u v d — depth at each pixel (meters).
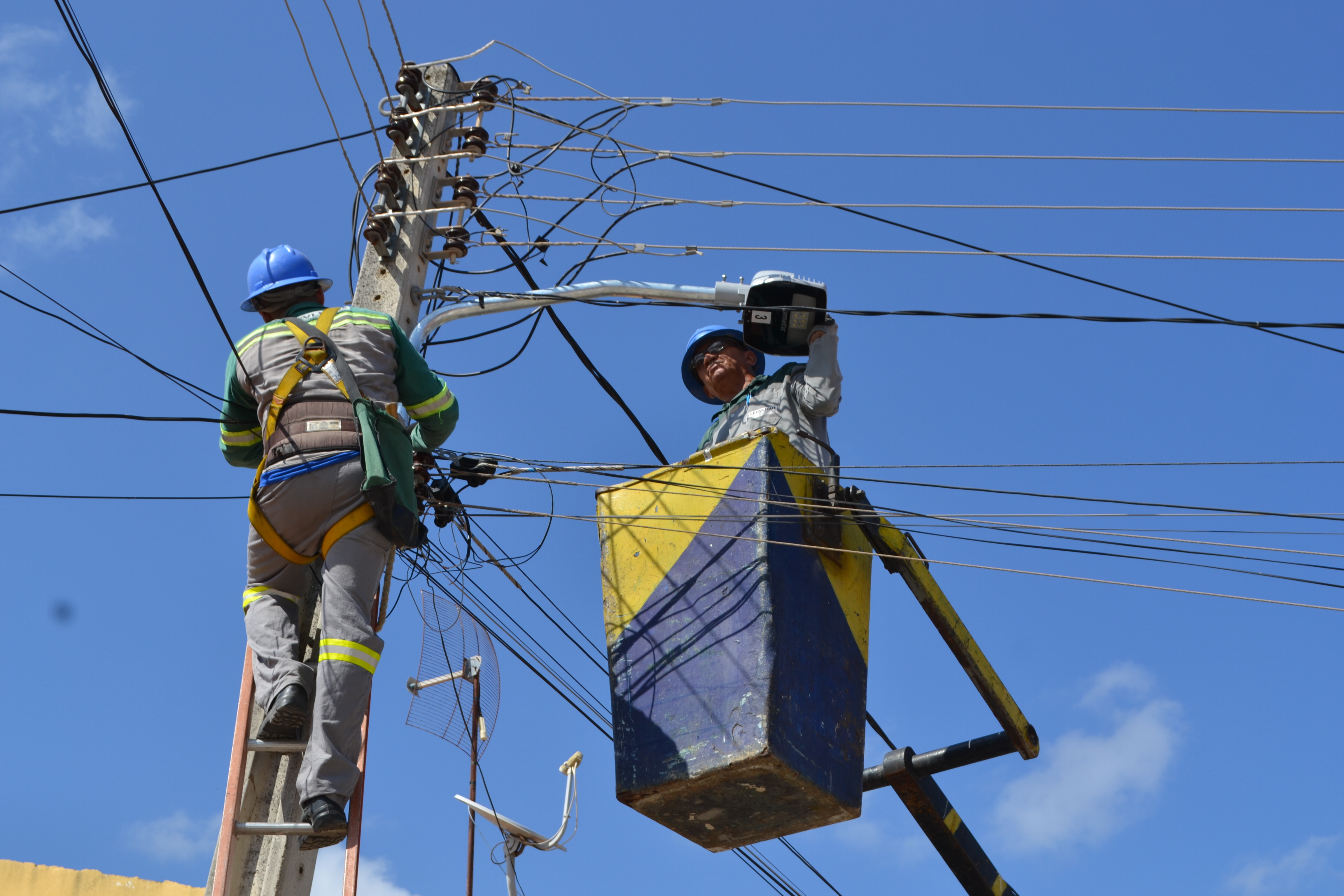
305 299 5.63
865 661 6.08
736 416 6.57
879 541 6.18
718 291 7.05
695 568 5.87
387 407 5.26
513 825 6.67
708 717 5.54
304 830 4.64
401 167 7.29
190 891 9.28
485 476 6.45
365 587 4.81
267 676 4.84
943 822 7.45
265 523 4.94
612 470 6.33
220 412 5.70
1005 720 7.00
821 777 5.59
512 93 7.79
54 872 9.13
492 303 7.29
